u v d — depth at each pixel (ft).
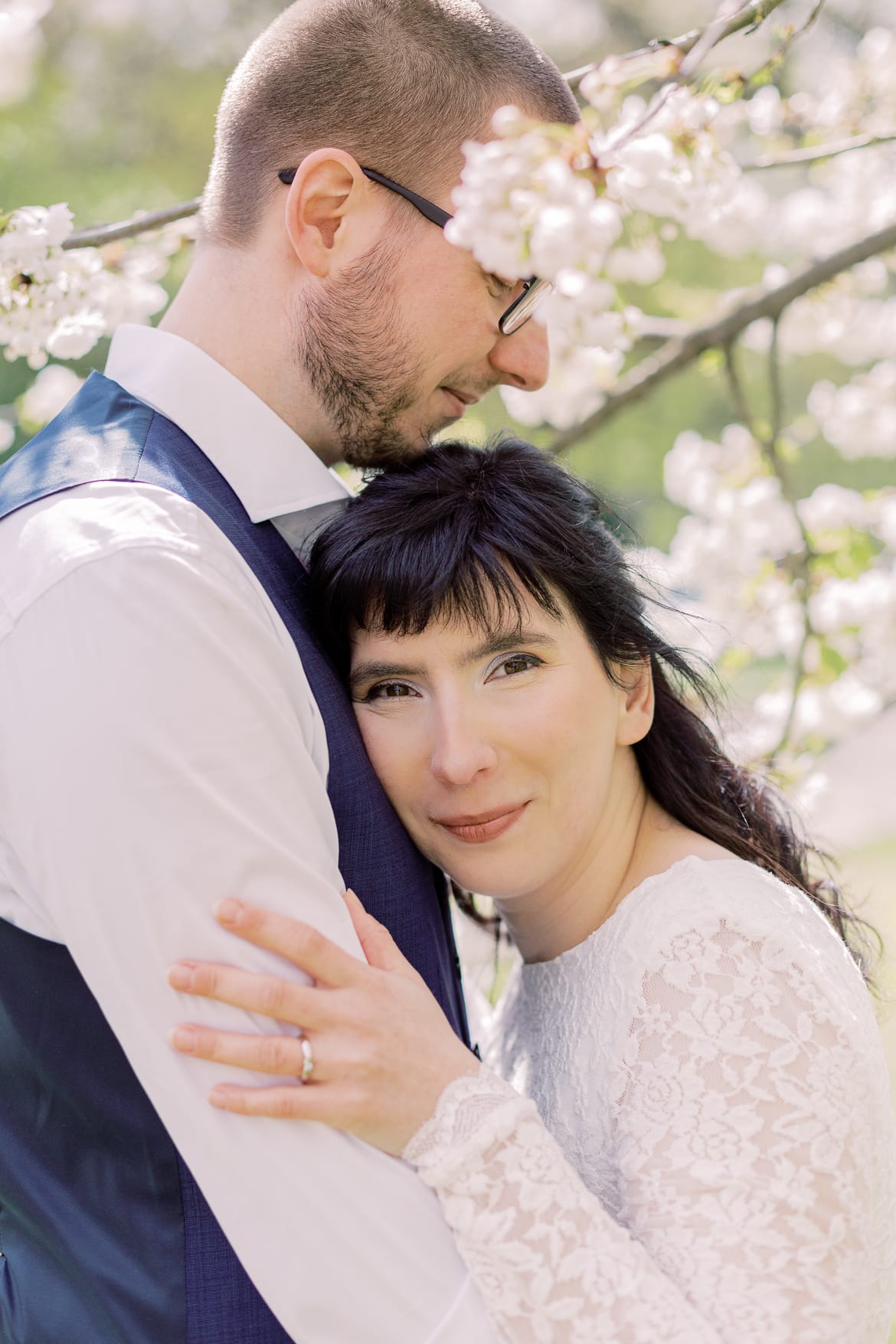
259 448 4.90
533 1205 3.71
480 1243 3.69
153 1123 4.15
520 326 5.20
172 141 29.66
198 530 4.28
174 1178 4.15
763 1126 3.96
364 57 4.91
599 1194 4.33
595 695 4.88
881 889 15.87
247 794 3.92
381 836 4.78
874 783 16.57
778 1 4.93
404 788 4.83
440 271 4.95
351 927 4.09
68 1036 4.20
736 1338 3.71
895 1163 4.53
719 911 4.35
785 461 10.19
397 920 4.82
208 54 29.86
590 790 4.87
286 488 4.93
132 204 28.81
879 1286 4.38
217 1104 3.72
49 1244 4.34
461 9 5.16
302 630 4.75
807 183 15.07
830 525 10.67
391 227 4.92
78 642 3.83
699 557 11.08
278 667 4.33
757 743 9.68
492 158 4.15
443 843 4.86
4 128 27.89
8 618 3.92
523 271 4.18
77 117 29.12
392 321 4.98
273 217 5.03
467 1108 3.78
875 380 12.05
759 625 10.98
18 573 4.00
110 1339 4.17
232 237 5.15
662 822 5.33
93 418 4.70
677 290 14.42
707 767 5.55
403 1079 3.77
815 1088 4.02
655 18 31.17
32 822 3.81
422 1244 3.76
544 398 10.81
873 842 16.35
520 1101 3.84
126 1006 3.81
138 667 3.81
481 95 5.01
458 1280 3.76
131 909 3.74
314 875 3.99
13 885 4.10
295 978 3.87
